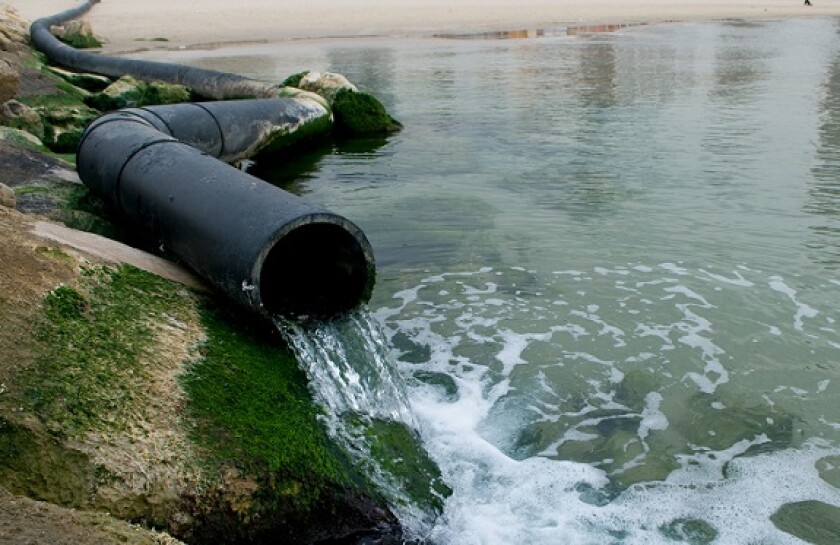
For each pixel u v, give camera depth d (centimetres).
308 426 493
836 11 4588
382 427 546
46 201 803
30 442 398
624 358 679
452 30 3669
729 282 822
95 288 531
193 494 420
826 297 784
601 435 579
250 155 1325
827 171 1248
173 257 670
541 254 908
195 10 4334
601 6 4844
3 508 345
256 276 557
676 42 3216
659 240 945
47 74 1669
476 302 788
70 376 442
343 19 4059
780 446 562
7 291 482
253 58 2681
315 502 453
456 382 645
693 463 547
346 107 1585
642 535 479
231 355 530
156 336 511
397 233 983
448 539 471
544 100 1959
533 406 613
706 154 1371
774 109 1784
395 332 729
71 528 342
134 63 1922
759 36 3406
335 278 630
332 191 1184
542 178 1231
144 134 822
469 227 1000
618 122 1667
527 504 505
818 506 501
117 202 761
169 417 448
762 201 1092
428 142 1520
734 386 635
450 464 540
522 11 4500
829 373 650
